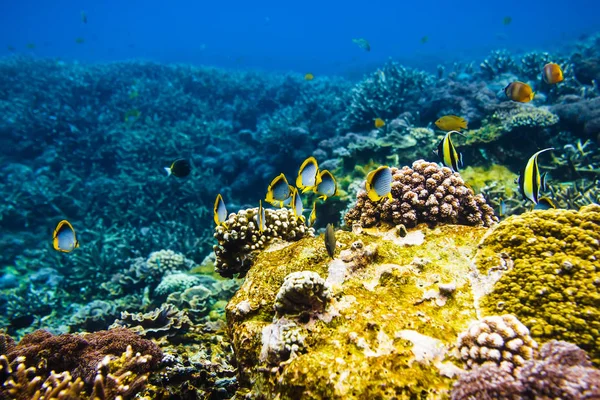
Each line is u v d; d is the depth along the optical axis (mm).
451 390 1907
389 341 2266
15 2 124000
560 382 1714
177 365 3348
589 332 2053
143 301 6832
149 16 139125
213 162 13086
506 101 9305
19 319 6684
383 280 2885
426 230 3365
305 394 2021
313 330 2473
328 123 13484
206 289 6391
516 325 2119
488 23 107938
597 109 8125
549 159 8055
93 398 2312
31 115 15734
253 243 3938
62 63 24062
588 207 2709
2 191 12812
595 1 105688
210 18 140000
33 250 10961
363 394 1927
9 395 2322
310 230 4367
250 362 2615
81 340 3020
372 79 14164
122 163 13273
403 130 10117
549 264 2424
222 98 19328
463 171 8102
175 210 11234
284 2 130500
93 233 10352
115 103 17062
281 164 12031
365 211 3926
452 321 2432
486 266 2703
